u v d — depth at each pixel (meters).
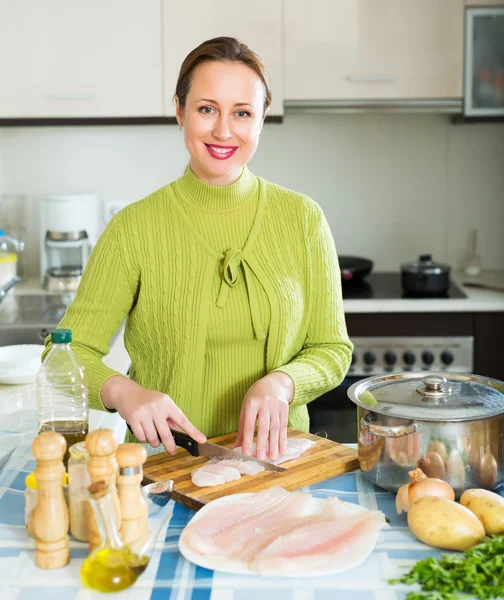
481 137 3.45
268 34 3.08
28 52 3.08
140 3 3.05
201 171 1.61
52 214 3.19
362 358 2.98
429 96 3.12
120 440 1.63
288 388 1.57
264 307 1.64
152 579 1.09
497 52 3.10
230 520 1.21
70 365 1.38
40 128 3.43
